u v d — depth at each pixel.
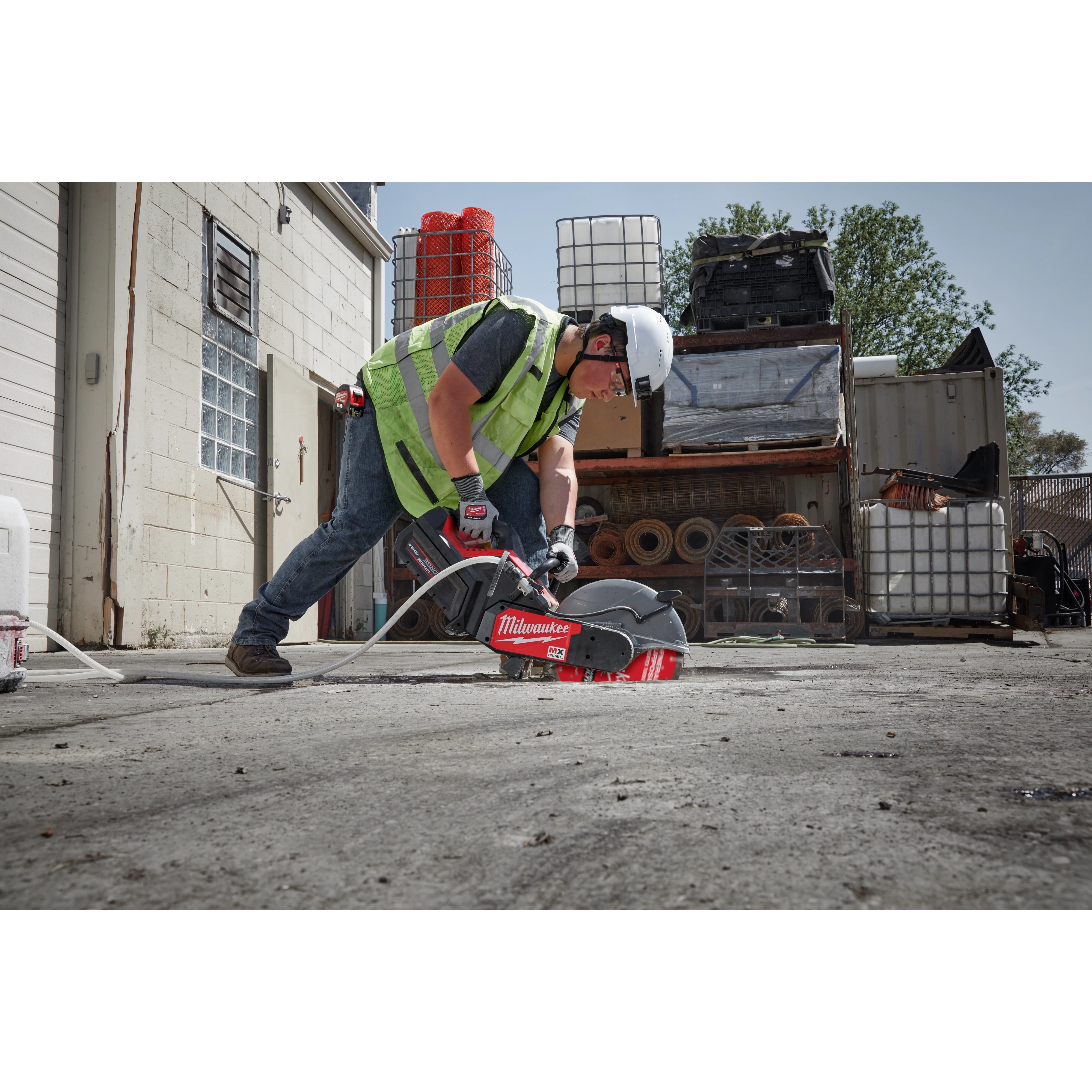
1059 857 0.59
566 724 1.35
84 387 4.52
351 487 2.41
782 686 2.08
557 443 2.57
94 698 1.96
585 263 7.01
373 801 0.80
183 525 5.16
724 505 6.88
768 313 6.49
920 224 23.08
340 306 7.91
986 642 5.60
